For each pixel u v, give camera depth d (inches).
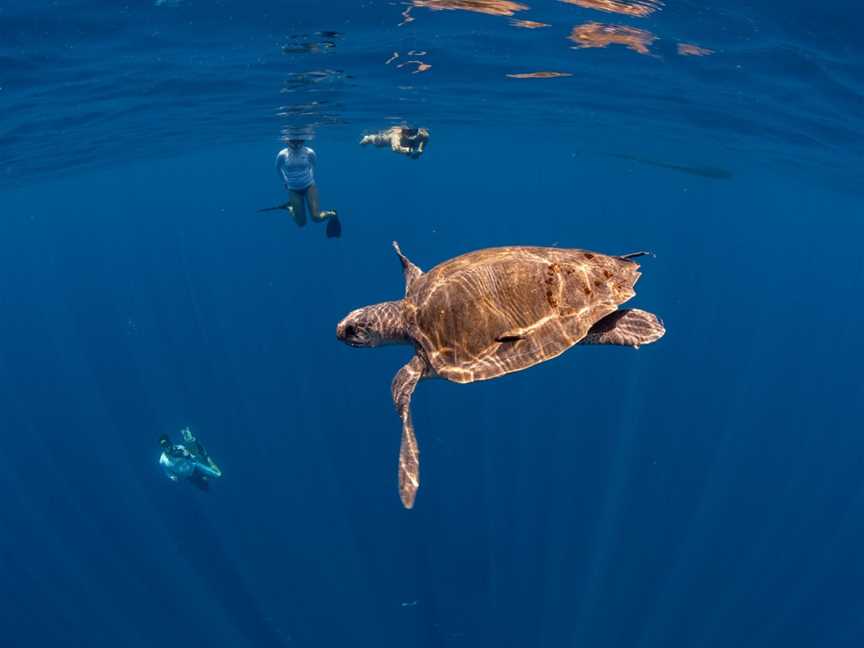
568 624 549.0
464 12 354.0
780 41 361.4
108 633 565.0
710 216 2167.8
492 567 604.7
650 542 630.5
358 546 635.5
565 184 2026.3
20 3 302.4
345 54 434.3
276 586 602.9
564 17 361.7
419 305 219.8
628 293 213.8
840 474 754.8
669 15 344.5
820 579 597.9
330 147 1162.6
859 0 294.0
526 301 206.4
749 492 708.0
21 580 637.3
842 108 477.7
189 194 2081.7
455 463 728.3
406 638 545.0
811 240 2327.8
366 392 868.6
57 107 516.7
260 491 717.3
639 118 684.1
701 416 850.1
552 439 769.6
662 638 534.9
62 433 935.0
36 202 1338.6
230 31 372.8
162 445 663.8
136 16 338.3
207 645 548.1
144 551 660.7
